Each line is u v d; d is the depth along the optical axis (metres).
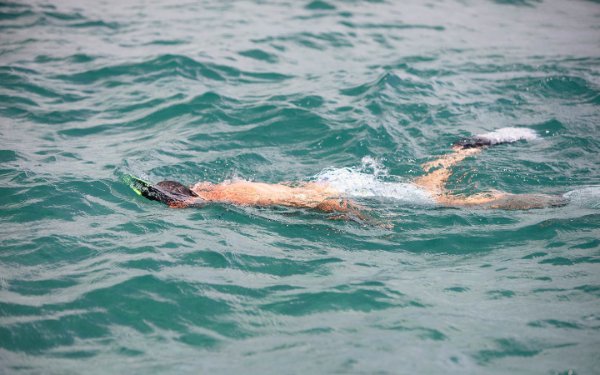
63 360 4.45
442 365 4.34
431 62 12.73
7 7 15.09
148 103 10.43
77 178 7.53
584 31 15.12
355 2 17.19
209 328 4.90
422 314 5.05
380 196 7.51
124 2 16.45
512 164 8.40
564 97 10.89
